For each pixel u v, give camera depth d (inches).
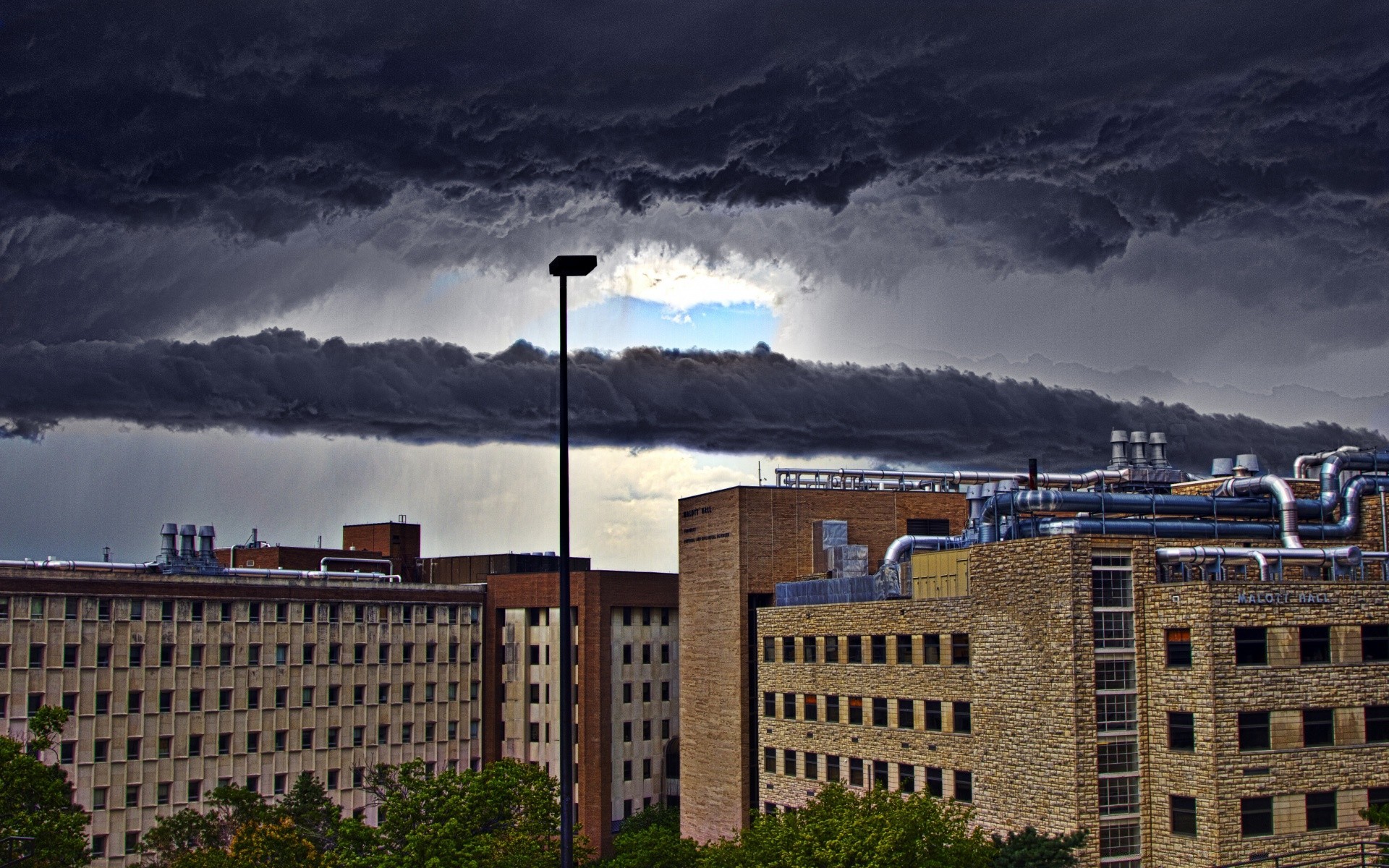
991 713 3282.5
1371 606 3102.9
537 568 7145.7
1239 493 3649.1
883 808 2861.7
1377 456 3722.9
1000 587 3267.7
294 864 3917.3
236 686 5531.5
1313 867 2952.8
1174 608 3034.0
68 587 5083.7
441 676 6269.7
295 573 6127.0
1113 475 4055.1
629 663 6407.5
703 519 4862.2
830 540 4677.7
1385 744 3075.8
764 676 4269.2
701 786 4808.1
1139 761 3063.5
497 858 3577.8
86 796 5049.2
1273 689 2989.7
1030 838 2945.4
